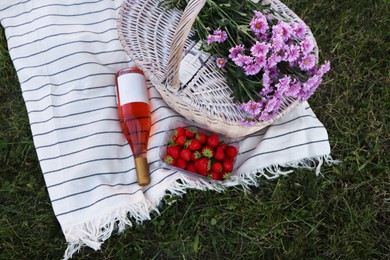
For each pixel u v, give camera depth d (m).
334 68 1.38
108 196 1.04
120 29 1.07
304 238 1.15
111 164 1.10
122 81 1.10
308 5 1.48
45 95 1.17
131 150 1.13
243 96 1.00
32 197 1.17
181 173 1.08
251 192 1.19
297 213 1.18
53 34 1.25
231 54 0.97
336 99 1.33
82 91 1.17
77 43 1.23
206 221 1.16
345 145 1.27
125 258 1.12
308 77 1.00
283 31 0.97
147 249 1.13
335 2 1.48
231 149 1.11
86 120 1.14
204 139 1.09
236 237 1.15
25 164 1.21
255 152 1.13
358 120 1.30
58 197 1.05
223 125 1.04
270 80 0.98
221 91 1.02
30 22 1.29
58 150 1.10
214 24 1.05
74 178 1.06
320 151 1.13
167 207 1.16
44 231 1.14
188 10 0.83
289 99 1.05
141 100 1.10
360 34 1.44
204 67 1.04
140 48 1.05
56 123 1.13
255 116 0.99
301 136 1.14
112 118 1.15
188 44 1.07
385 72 1.38
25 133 1.25
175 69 0.90
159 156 1.10
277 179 1.21
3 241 1.12
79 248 1.07
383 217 1.19
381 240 1.16
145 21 1.10
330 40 1.44
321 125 1.15
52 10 1.29
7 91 1.30
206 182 1.11
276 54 0.95
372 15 1.47
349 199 1.20
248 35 1.00
